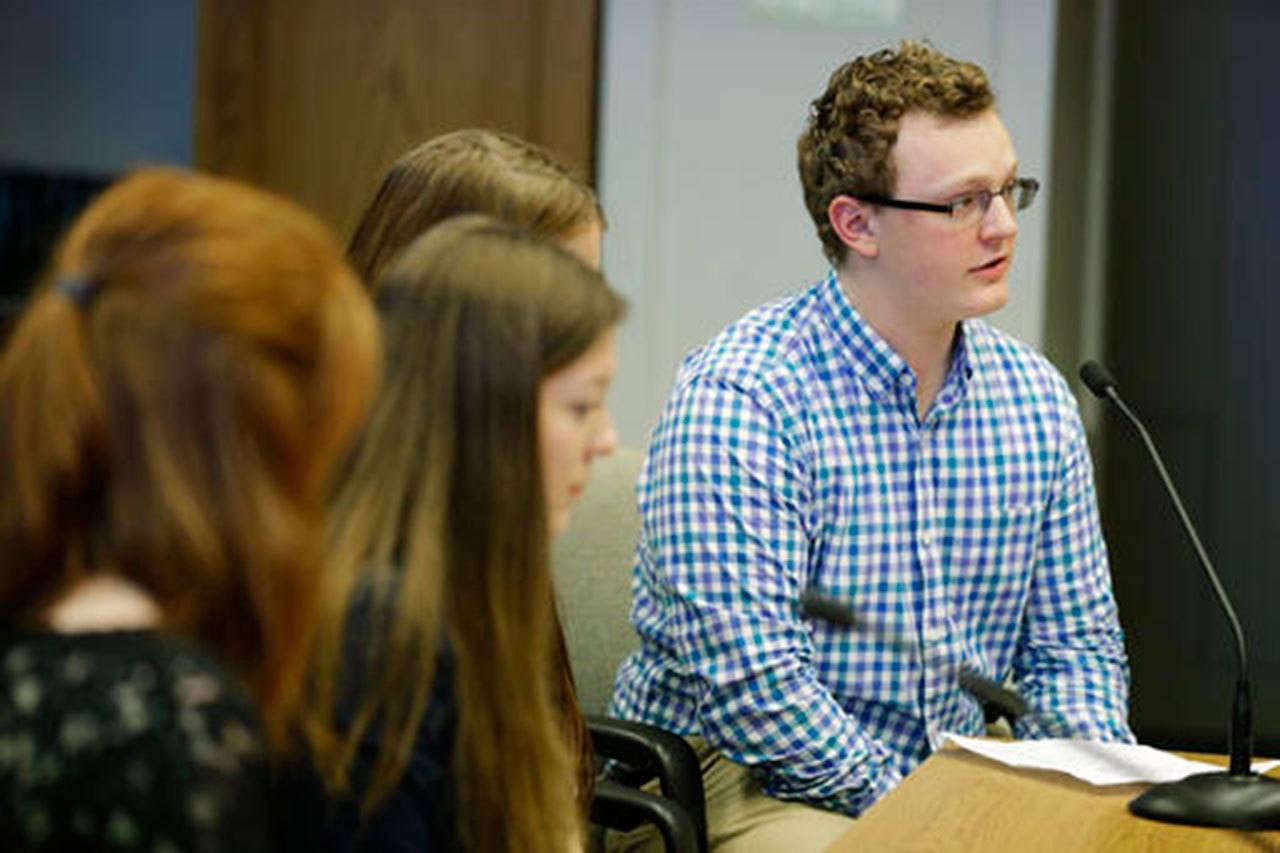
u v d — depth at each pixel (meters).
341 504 2.94
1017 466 5.23
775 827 4.86
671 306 8.99
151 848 1.91
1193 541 4.22
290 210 2.21
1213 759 4.39
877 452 5.13
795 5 8.82
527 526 3.00
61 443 2.00
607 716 5.04
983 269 5.00
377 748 2.83
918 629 5.14
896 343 5.11
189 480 2.02
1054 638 5.39
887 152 4.99
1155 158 9.91
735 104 8.88
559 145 8.84
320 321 2.11
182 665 1.99
